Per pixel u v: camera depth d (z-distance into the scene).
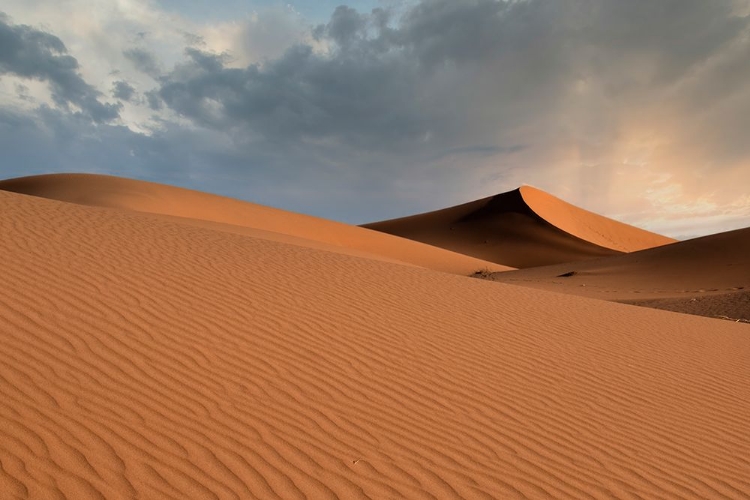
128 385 5.60
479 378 7.24
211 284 9.09
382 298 10.24
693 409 7.28
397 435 5.49
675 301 26.81
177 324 7.24
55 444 4.50
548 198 88.25
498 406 6.50
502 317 10.41
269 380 6.22
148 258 9.98
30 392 5.17
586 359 8.73
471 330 9.25
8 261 8.42
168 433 4.91
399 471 4.87
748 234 41.06
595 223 87.94
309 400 5.93
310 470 4.69
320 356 7.08
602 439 6.04
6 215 11.23
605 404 7.03
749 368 9.52
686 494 5.12
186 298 8.22
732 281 33.03
